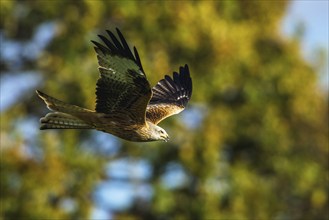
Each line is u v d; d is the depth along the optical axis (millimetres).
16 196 23000
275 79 27531
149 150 25281
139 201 26672
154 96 13758
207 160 24859
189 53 25016
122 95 11047
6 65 25797
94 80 23984
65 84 24469
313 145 29375
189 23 24875
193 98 25094
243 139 27734
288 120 28547
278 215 29609
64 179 23719
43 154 23281
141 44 24344
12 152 22969
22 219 22969
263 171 29172
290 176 28609
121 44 10648
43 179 23078
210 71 25188
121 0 24188
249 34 26672
